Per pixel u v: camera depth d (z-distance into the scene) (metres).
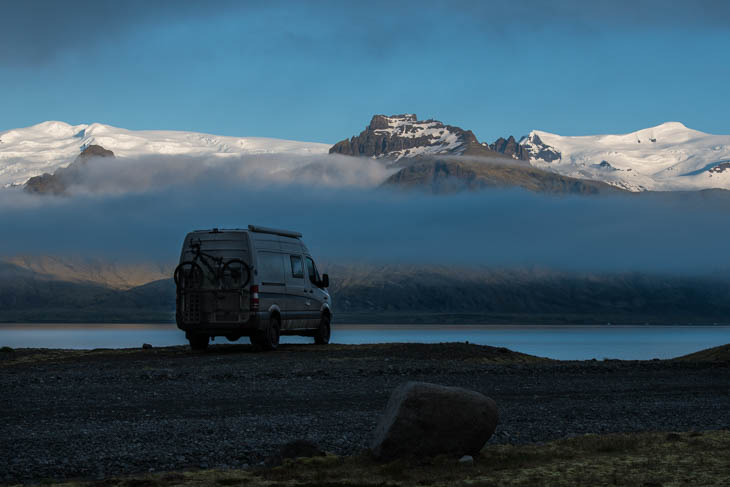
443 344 30.91
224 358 26.56
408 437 11.20
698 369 26.05
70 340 158.38
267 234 30.64
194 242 29.50
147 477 10.38
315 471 10.73
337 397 18.22
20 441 12.79
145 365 24.56
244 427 14.17
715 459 11.18
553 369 25.09
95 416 15.33
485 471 10.67
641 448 12.19
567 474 10.43
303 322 32.12
